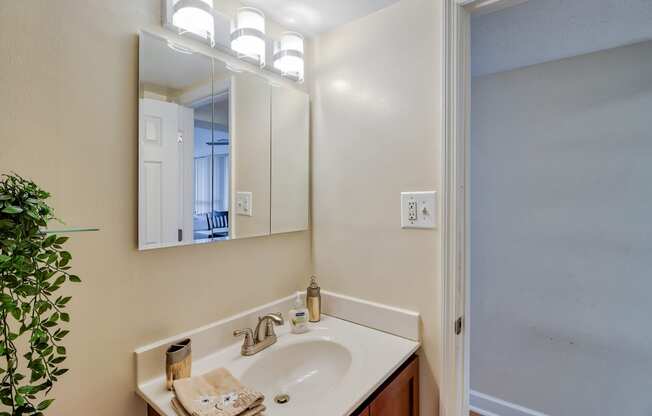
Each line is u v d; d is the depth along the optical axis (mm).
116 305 868
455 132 1081
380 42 1245
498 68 1920
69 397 791
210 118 1080
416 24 1159
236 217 1166
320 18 1299
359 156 1310
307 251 1475
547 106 1835
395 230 1220
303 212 1433
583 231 1752
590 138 1720
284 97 1339
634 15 1366
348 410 808
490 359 2057
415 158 1165
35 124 734
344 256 1370
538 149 1866
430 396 1150
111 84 853
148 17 925
